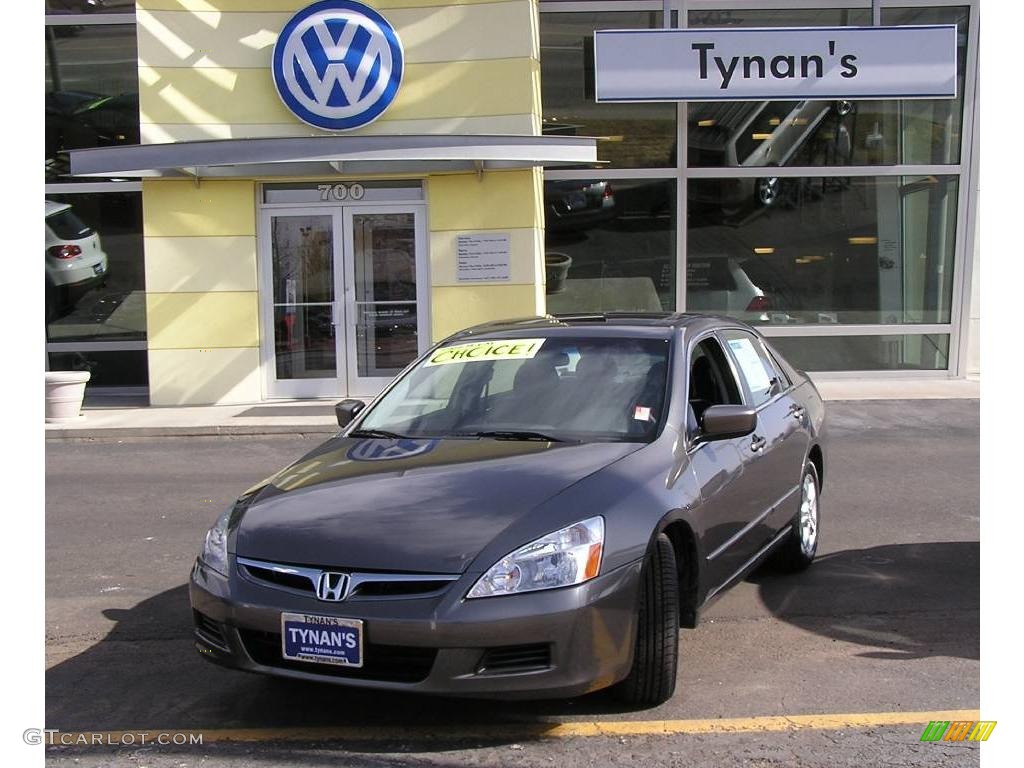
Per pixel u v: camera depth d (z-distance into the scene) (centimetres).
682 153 1468
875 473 952
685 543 462
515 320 623
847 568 659
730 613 571
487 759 395
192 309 1367
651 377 514
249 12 1350
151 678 488
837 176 1491
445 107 1352
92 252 1502
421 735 418
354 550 395
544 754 399
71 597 617
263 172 1333
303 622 389
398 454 480
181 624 568
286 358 1392
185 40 1342
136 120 1506
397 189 1375
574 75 1456
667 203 1480
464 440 493
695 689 463
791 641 527
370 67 1333
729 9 1451
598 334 553
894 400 1352
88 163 1212
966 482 911
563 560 389
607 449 462
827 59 1321
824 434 689
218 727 430
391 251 1383
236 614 403
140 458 1085
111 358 1512
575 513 406
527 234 1346
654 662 428
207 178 1352
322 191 1377
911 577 638
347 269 1382
